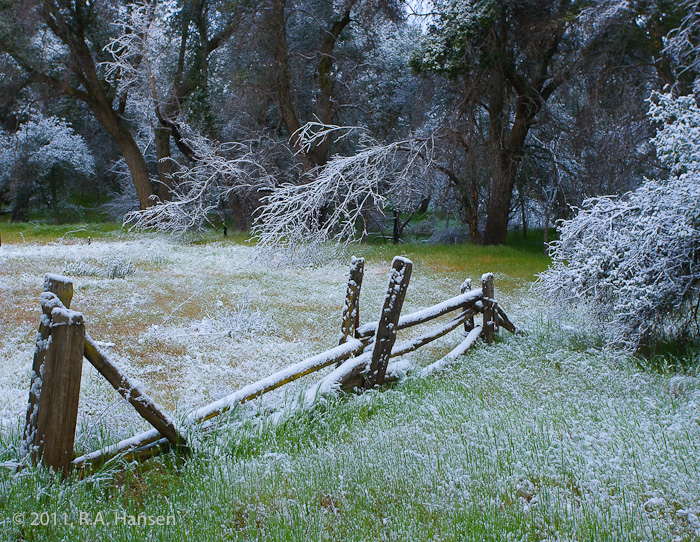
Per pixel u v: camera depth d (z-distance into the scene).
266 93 25.16
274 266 15.48
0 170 32.75
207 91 27.89
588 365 6.68
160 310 10.48
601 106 20.27
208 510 3.49
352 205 24.30
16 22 24.53
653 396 5.45
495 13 19.64
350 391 5.68
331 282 14.27
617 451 4.14
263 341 8.78
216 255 18.52
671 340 7.26
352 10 26.47
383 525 3.35
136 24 25.11
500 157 22.83
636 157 19.48
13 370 6.67
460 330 9.85
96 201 41.28
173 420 4.16
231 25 25.81
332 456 4.24
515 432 4.57
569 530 3.15
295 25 27.27
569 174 23.08
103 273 13.98
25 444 3.57
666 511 3.37
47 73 27.06
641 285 6.84
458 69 20.61
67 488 3.43
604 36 19.73
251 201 26.92
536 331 8.61
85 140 38.91
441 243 27.97
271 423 4.70
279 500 3.62
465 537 3.14
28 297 11.02
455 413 5.16
